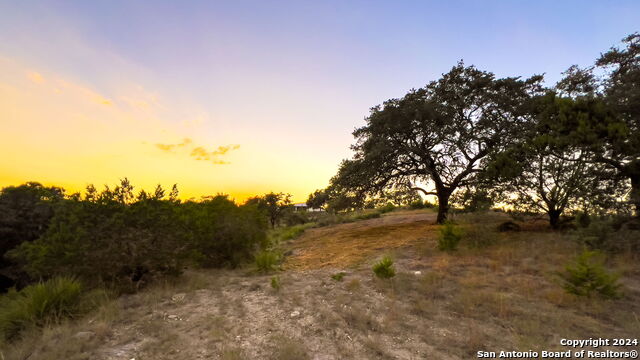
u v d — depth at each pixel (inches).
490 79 599.8
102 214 278.5
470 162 637.3
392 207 1275.8
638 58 429.1
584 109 394.0
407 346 150.3
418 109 602.5
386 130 627.5
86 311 210.2
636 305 192.7
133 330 175.0
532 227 514.0
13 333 184.5
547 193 467.5
